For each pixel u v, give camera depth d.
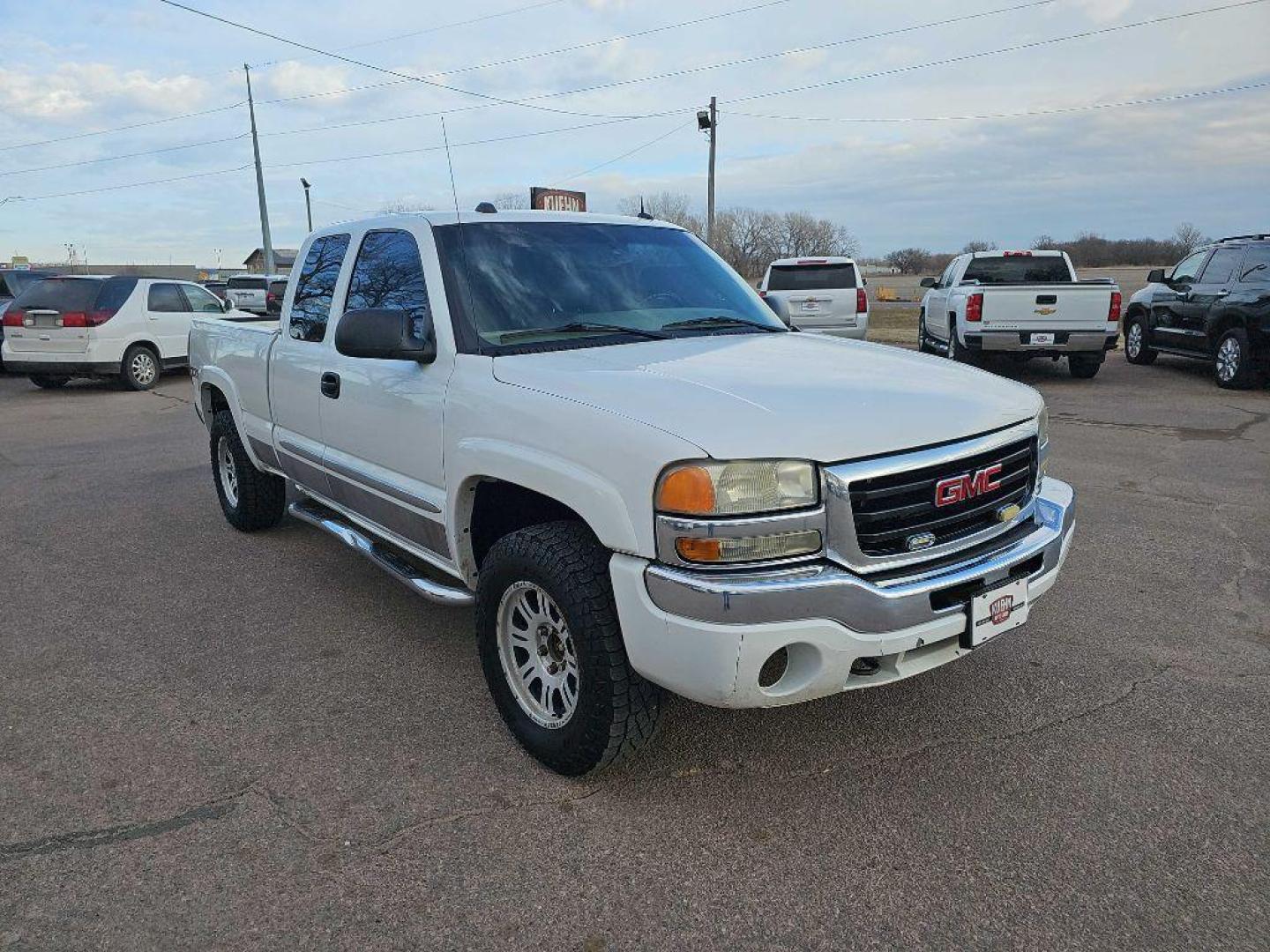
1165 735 3.29
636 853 2.68
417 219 3.83
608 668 2.78
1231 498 6.47
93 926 2.40
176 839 2.77
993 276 14.07
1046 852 2.66
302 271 4.80
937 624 2.67
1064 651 3.99
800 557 2.54
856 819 2.83
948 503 2.75
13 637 4.32
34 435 10.25
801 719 3.43
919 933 2.35
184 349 15.21
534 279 3.73
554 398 2.91
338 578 5.12
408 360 3.49
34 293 14.10
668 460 2.50
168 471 8.15
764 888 2.53
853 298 15.31
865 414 2.70
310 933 2.38
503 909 2.46
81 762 3.21
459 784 3.05
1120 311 12.36
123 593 4.91
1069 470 7.41
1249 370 11.55
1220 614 4.37
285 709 3.59
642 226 4.38
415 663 4.00
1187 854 2.63
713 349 3.42
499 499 3.46
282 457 5.03
